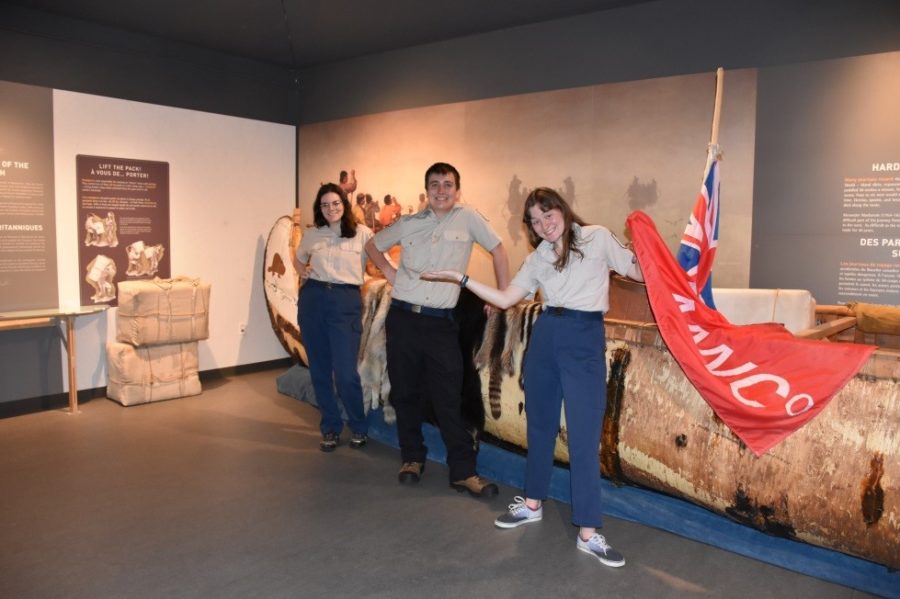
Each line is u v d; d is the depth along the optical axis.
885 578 2.39
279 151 6.11
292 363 6.29
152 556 2.64
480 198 4.98
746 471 2.52
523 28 4.68
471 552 2.71
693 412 2.69
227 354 5.82
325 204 3.82
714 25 3.93
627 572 2.57
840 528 2.34
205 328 5.16
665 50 4.11
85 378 4.97
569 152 4.50
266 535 2.84
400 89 5.43
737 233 3.94
